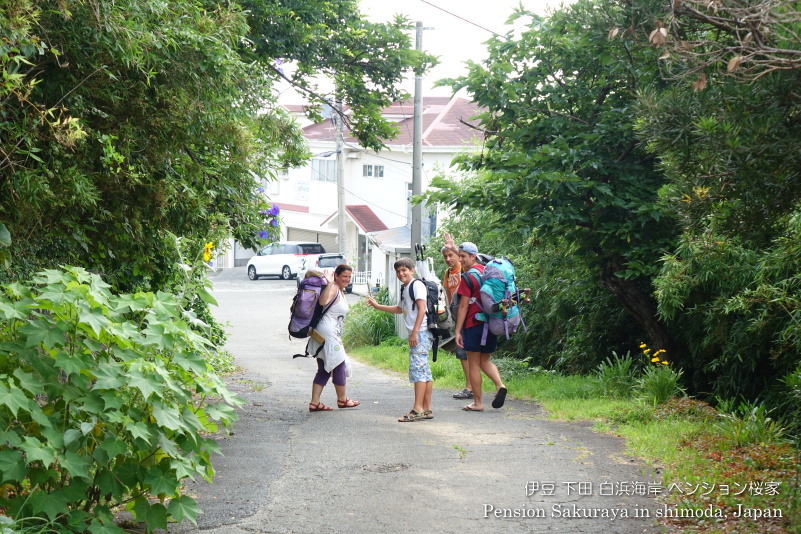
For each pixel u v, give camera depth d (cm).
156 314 466
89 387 464
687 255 953
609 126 1071
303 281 891
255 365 1470
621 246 1120
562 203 1074
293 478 593
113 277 763
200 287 537
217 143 798
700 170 550
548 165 1089
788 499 508
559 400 955
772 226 593
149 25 621
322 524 491
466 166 1293
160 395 425
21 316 419
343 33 1366
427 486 572
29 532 397
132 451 445
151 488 431
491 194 1171
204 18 692
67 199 586
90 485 427
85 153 604
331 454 670
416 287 831
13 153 537
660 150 584
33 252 631
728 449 658
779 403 936
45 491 418
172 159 726
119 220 690
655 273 1067
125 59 574
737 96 536
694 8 501
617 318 1343
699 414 808
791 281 866
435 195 1230
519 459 651
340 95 1455
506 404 948
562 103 1156
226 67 686
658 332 1173
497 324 866
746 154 511
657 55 792
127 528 479
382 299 2022
